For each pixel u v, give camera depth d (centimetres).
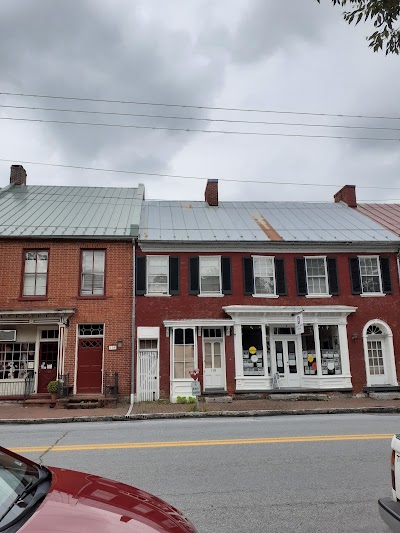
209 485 605
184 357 1777
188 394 1733
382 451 801
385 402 1669
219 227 2028
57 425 1269
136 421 1338
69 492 300
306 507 519
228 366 1786
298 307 1830
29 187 2400
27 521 251
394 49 542
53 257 1811
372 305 1914
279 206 2398
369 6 510
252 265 1900
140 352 1764
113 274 1825
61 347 1722
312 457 757
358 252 1966
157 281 1856
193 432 1048
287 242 1902
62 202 2180
